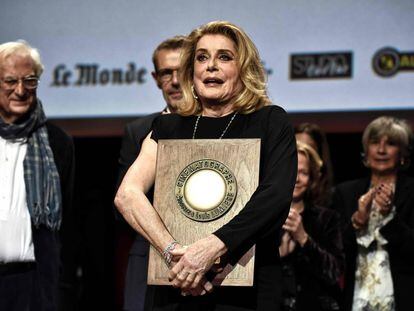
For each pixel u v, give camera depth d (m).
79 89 5.30
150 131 2.66
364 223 3.87
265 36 5.08
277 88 5.06
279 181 2.41
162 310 2.46
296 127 4.37
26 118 3.60
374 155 4.10
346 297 3.91
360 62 4.99
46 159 3.57
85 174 5.74
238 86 2.58
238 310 2.40
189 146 2.50
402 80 4.94
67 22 5.34
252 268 2.38
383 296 3.85
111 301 5.59
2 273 3.40
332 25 5.02
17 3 5.39
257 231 2.37
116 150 5.69
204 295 2.42
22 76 3.52
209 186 2.45
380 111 4.95
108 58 5.29
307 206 3.79
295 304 3.56
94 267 5.41
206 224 2.43
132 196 2.48
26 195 3.49
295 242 3.59
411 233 3.81
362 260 3.91
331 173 4.24
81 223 5.45
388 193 3.79
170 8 5.20
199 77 2.57
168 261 2.38
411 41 4.95
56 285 3.51
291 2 5.07
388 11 4.98
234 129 2.54
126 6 5.27
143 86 5.23
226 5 5.12
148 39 5.23
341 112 4.99
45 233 3.51
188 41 2.64
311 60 5.04
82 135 5.28
